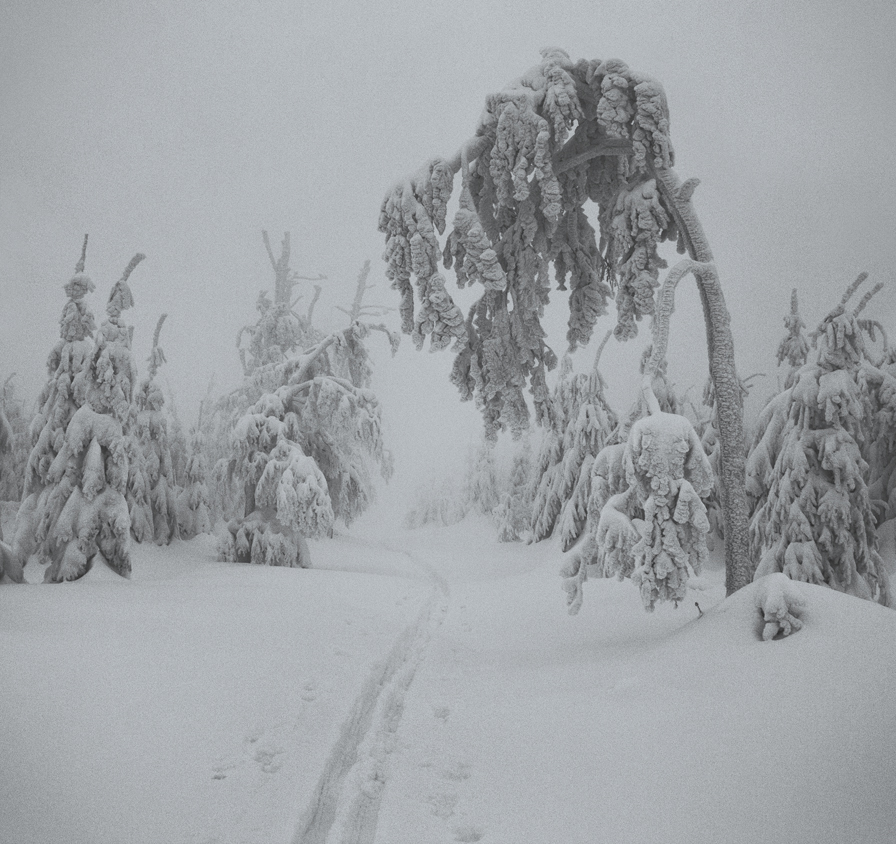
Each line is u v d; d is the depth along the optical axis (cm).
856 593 1052
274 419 1911
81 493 1438
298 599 1213
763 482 1248
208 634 827
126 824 350
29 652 645
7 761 395
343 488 2139
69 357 1487
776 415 1259
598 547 728
